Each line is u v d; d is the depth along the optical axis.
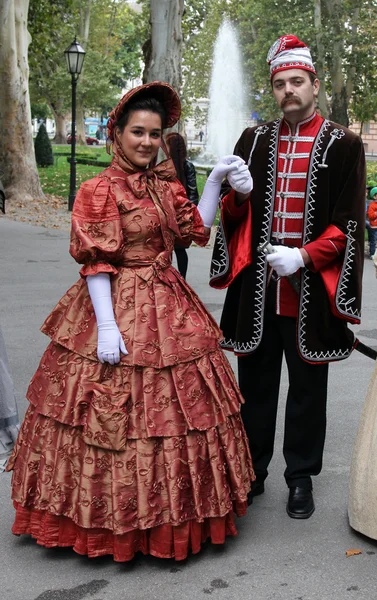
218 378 3.14
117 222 3.05
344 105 31.00
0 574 3.07
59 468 3.01
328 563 3.19
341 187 3.40
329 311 3.44
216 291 8.90
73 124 16.31
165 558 3.12
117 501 2.92
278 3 31.34
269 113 34.91
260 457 3.75
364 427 3.41
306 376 3.54
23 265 10.27
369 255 11.79
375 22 29.88
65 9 23.86
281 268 3.30
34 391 3.16
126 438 2.92
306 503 3.61
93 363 3.00
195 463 2.99
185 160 7.56
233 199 3.53
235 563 3.17
